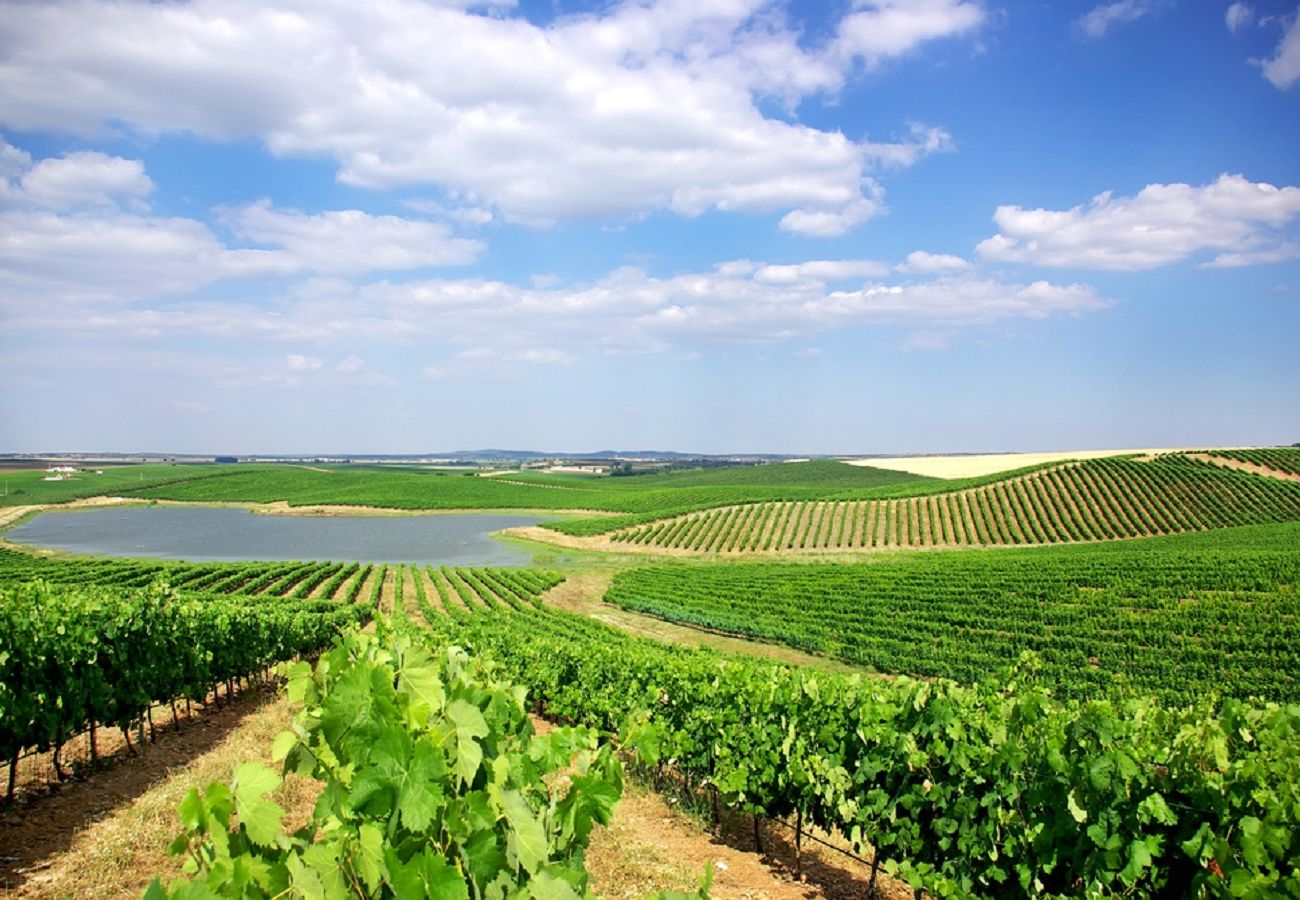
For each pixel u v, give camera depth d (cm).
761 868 957
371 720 305
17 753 994
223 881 285
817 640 3488
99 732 1504
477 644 1877
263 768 312
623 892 798
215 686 1834
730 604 4653
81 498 14775
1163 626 3559
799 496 10081
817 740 948
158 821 887
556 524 9988
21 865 772
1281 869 553
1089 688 2588
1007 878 738
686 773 1281
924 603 4316
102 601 1483
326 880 297
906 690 952
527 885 326
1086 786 652
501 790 360
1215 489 8206
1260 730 692
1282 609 3697
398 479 17225
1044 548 7012
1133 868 605
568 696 1709
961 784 773
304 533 10281
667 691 1348
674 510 9681
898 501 9031
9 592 1366
